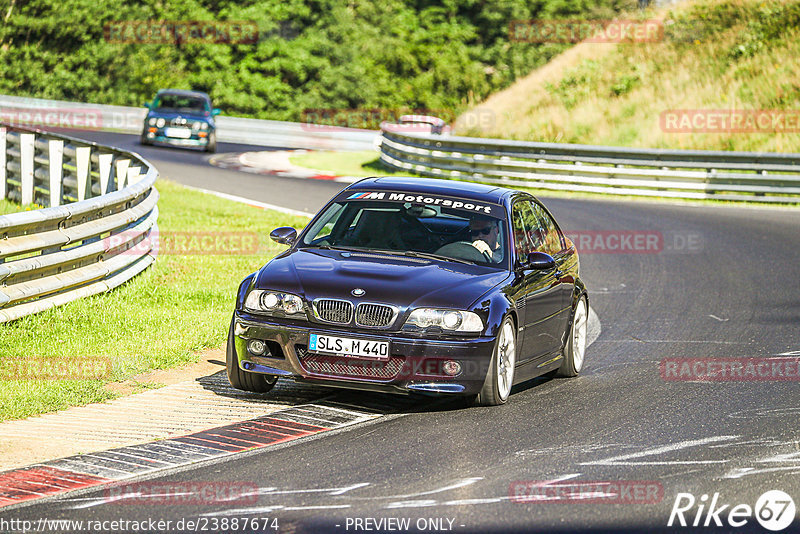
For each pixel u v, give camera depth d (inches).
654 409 1131.3
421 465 879.7
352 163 4771.2
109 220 1558.8
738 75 4992.6
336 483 822.5
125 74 7500.0
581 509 777.6
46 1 7190.0
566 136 4923.7
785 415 1113.4
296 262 1134.4
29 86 7155.5
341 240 1200.8
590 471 880.3
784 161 3649.1
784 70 4940.9
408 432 993.5
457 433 995.3
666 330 1658.5
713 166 3693.4
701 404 1160.8
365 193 1268.5
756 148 4539.9
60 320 1374.3
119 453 896.9
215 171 3880.4
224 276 1827.0
